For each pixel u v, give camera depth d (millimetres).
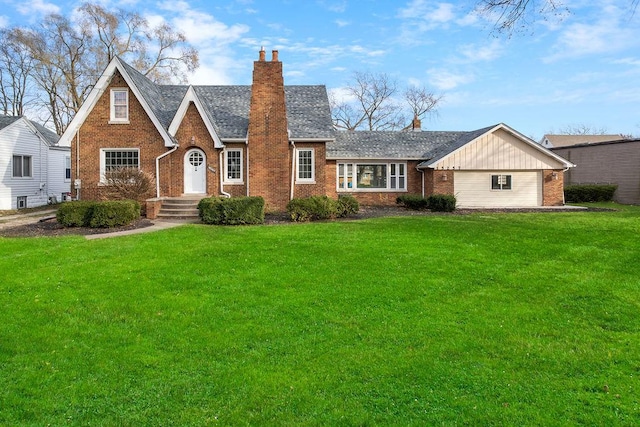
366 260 10453
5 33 40000
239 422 4457
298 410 4648
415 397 4891
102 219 15398
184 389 5051
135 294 8039
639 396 4891
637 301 7941
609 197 29938
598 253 11320
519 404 4742
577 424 4406
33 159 27703
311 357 5820
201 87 25844
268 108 21156
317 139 22172
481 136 25547
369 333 6570
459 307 7652
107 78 20406
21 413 4586
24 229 15570
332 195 27219
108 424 4438
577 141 52906
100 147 20547
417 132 30438
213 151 21234
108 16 41688
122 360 5699
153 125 20531
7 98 42969
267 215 19078
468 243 12484
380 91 53344
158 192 20531
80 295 7949
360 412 4602
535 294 8344
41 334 6391
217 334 6488
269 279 8992
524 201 26266
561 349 6082
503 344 6230
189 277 9055
